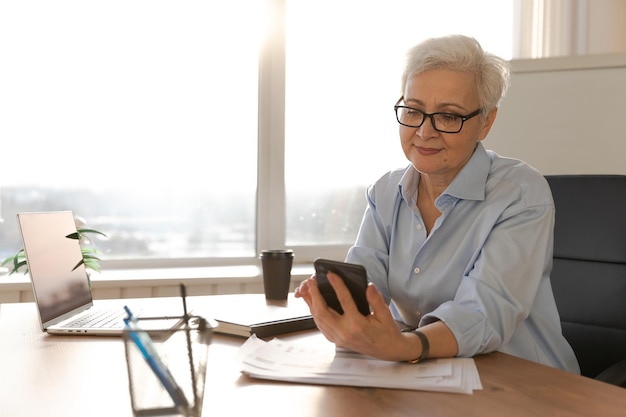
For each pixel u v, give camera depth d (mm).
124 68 2877
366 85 3195
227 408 1004
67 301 1633
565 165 2562
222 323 1479
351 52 3168
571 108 2545
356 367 1185
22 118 2758
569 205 1826
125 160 2895
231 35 3012
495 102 1556
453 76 1483
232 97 3025
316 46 3127
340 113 3172
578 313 1773
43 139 2785
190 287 2779
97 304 1820
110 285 2674
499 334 1355
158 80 2924
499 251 1451
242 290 2854
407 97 1531
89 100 2838
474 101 1508
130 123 2893
